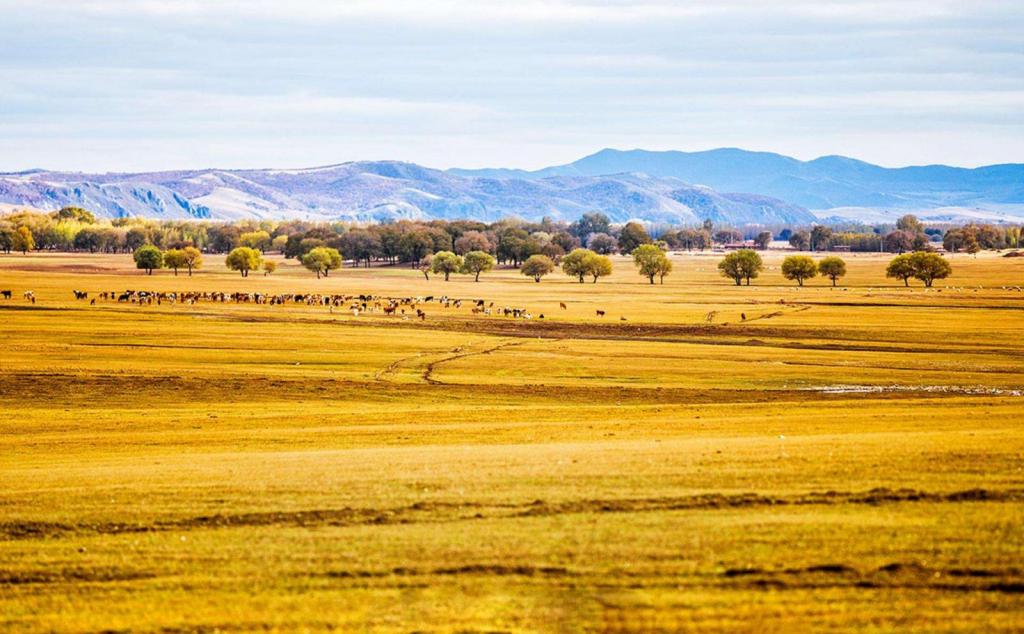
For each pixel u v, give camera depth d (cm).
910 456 9506
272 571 7081
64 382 18488
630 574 6869
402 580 6894
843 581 6675
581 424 13625
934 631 6025
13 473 10294
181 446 12400
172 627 6334
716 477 8944
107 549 7569
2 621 6462
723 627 6125
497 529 7744
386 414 15338
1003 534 7300
